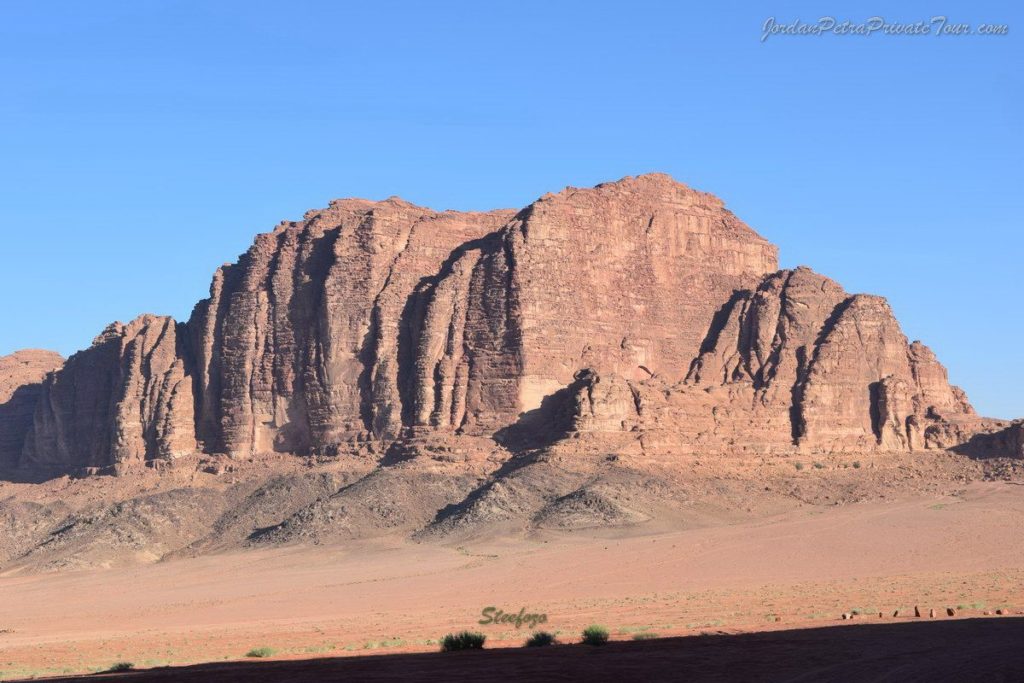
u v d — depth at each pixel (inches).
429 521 6815.9
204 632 4074.8
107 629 4596.5
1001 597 3703.3
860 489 7012.8
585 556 5674.2
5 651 3646.7
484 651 2466.8
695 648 2274.9
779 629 2728.8
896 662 1937.7
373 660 2361.0
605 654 2229.3
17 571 7007.9
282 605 5034.5
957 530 5841.5
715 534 5999.0
